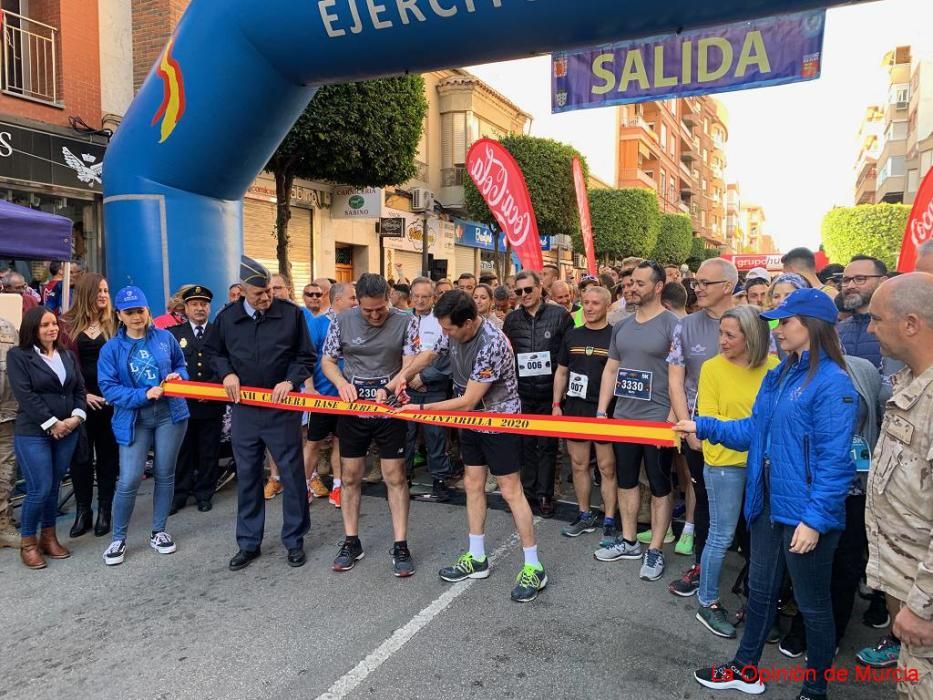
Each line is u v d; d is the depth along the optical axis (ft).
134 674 9.48
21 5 28.68
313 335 17.92
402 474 13.08
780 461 8.27
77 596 12.00
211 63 17.53
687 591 11.96
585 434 11.68
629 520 13.50
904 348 6.32
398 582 12.53
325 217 48.91
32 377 13.01
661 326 12.95
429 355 12.63
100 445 15.26
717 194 277.23
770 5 12.65
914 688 6.03
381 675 9.40
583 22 13.64
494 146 22.88
